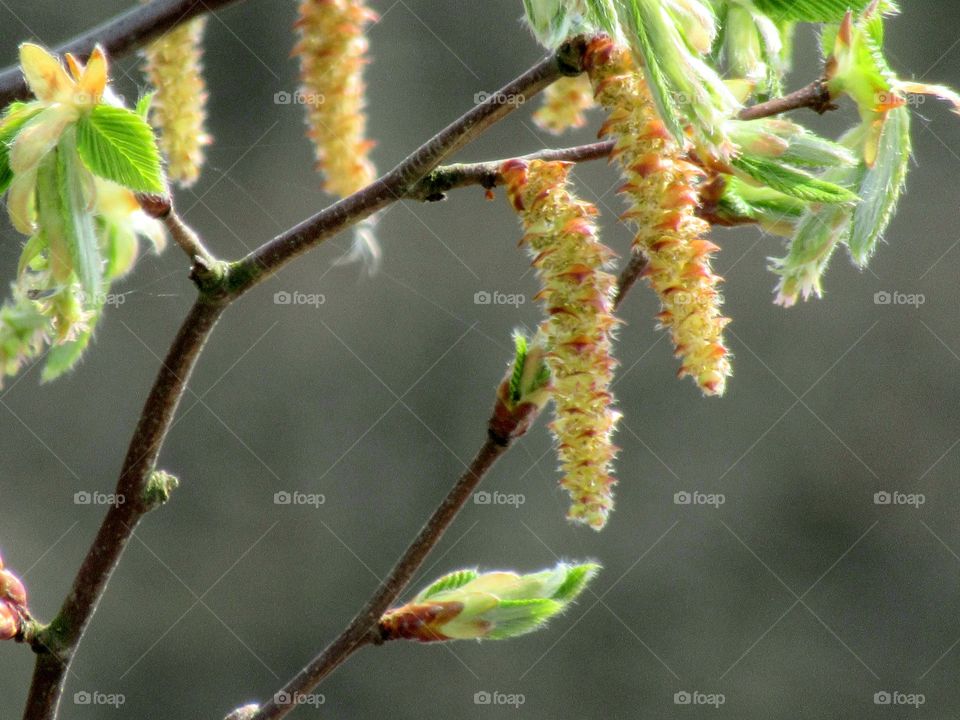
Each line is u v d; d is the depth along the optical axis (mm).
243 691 1441
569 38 482
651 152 475
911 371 1588
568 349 475
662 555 1532
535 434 1527
